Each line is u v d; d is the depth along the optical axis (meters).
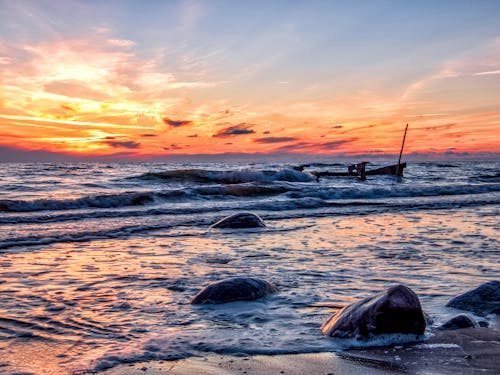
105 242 8.60
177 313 4.47
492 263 6.81
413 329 3.69
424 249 7.95
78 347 3.60
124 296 5.09
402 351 3.44
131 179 25.89
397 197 19.09
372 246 8.27
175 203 15.54
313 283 5.62
